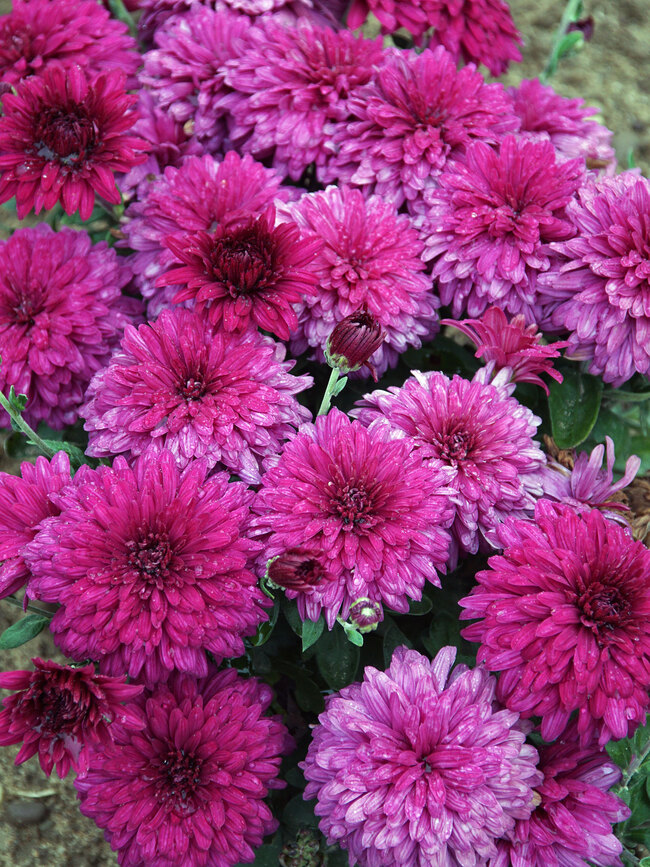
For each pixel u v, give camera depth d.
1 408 0.35
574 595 0.27
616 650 0.27
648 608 0.27
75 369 0.35
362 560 0.28
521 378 0.33
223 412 0.30
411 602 0.32
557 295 0.34
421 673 0.28
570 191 0.35
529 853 0.28
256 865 0.32
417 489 0.29
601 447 0.32
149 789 0.29
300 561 0.26
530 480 0.31
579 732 0.27
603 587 0.28
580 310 0.33
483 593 0.28
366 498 0.29
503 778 0.27
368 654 0.34
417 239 0.35
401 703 0.28
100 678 0.25
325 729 0.29
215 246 0.31
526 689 0.27
